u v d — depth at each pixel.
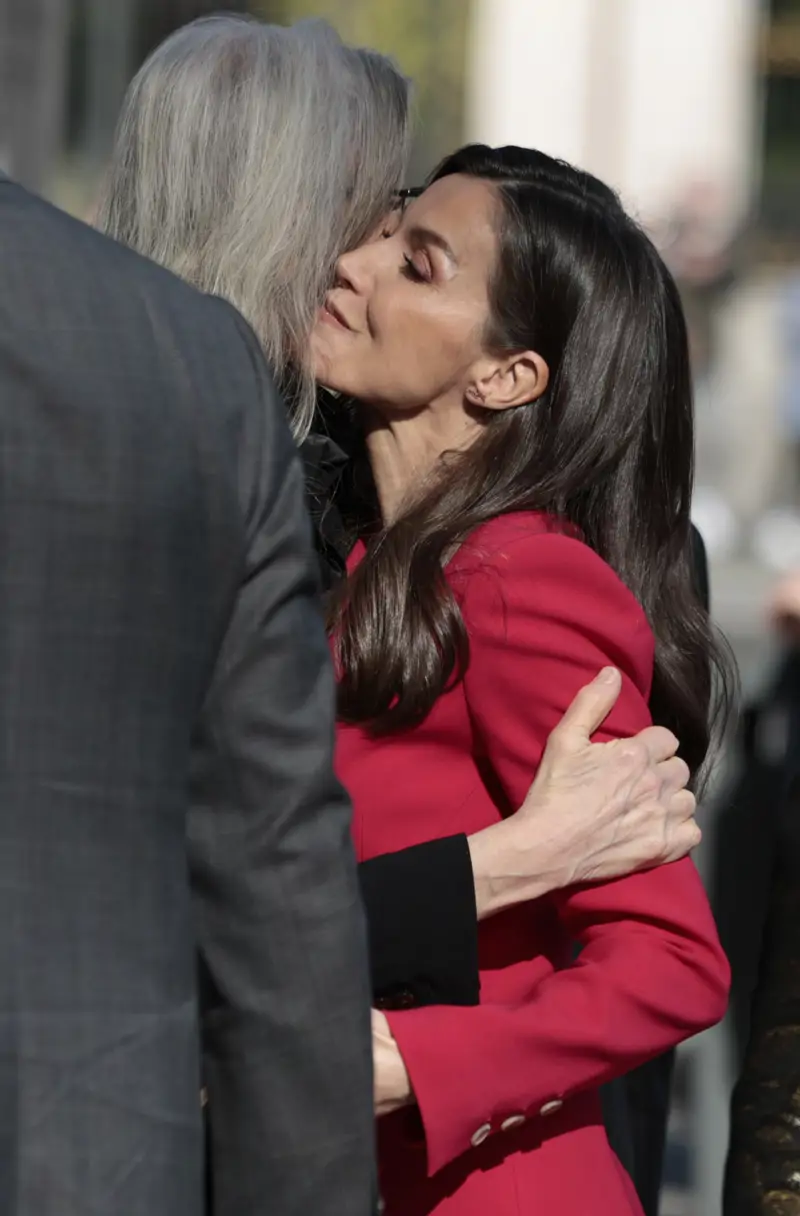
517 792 6.88
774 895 7.08
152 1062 4.91
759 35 47.91
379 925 6.57
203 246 7.24
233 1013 5.30
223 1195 5.38
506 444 7.26
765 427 38.97
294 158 7.20
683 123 44.50
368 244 7.46
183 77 7.28
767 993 6.97
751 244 39.00
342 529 7.44
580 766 6.82
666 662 7.63
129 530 4.95
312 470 7.22
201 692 5.18
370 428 7.54
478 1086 6.36
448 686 6.86
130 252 5.31
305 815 5.31
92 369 4.99
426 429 7.41
